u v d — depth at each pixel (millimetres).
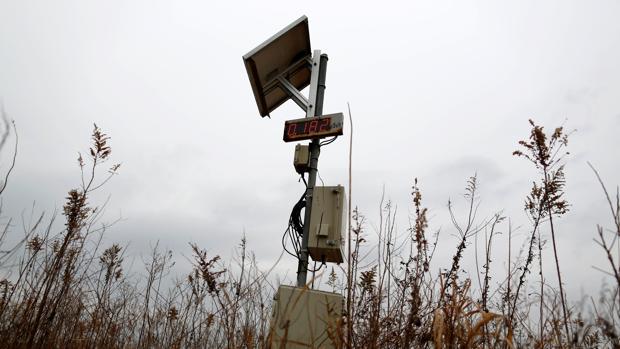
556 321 2416
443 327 2205
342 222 3809
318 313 3010
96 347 3998
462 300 2338
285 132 4488
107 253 4684
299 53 4973
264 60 4570
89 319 4148
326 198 3957
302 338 2945
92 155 4402
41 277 3670
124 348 4109
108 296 4363
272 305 3121
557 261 2695
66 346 3811
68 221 4055
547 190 3537
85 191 4223
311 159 4262
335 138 4285
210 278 3428
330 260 3936
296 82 5285
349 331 2223
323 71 4855
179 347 3469
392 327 2613
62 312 3850
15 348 3203
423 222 3068
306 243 3855
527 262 3445
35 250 3830
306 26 4633
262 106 5023
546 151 3732
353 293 2670
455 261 3348
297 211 4324
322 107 4625
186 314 3645
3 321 3447
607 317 1940
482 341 2414
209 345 3283
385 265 2777
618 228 1993
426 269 2928
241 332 2713
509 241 3264
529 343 2490
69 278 3893
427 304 2646
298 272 3771
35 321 3402
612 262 1949
